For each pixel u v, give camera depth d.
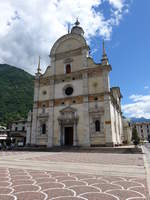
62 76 42.06
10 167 14.34
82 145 35.50
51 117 40.28
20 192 7.45
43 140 40.09
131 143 57.00
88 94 37.78
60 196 6.93
